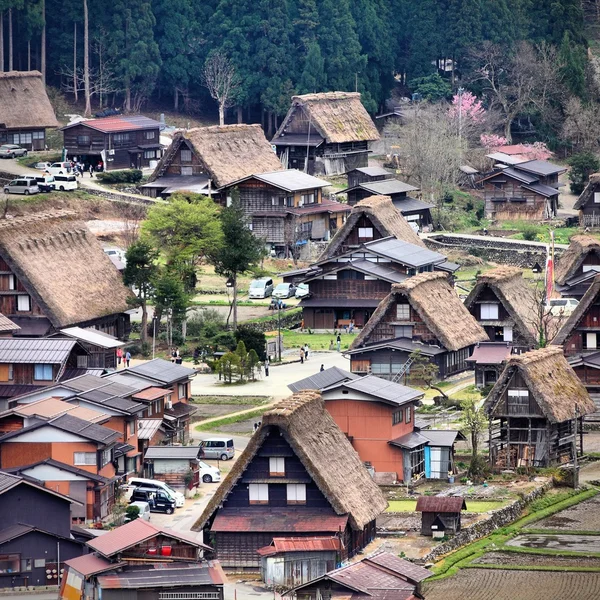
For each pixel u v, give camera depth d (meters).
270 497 179.75
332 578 157.62
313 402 186.88
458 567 179.75
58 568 171.88
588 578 176.62
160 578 162.00
